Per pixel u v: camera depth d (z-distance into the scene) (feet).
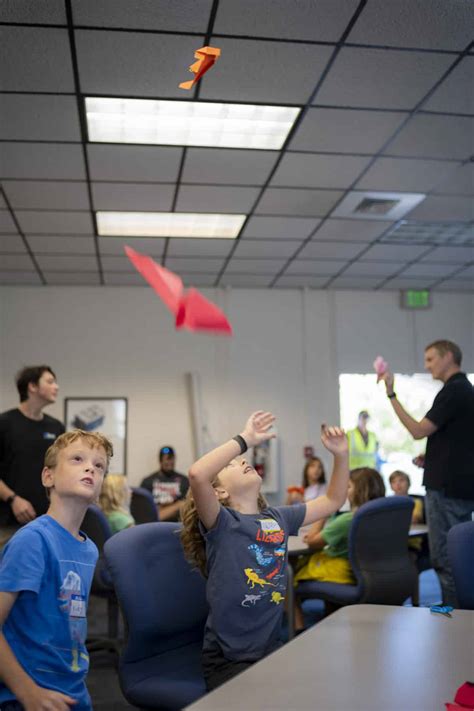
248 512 6.68
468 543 7.30
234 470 6.77
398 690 3.71
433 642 4.65
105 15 9.80
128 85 11.71
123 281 23.61
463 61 11.16
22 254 20.52
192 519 6.55
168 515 21.54
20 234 18.83
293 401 24.70
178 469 23.67
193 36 10.32
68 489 5.52
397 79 11.66
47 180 15.40
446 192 16.57
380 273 23.47
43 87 11.67
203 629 6.87
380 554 11.48
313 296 25.39
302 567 12.80
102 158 14.37
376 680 3.88
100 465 5.72
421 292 25.66
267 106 12.61
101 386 23.73
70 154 14.16
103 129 13.26
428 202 17.19
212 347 24.50
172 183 15.74
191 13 9.79
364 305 25.64
